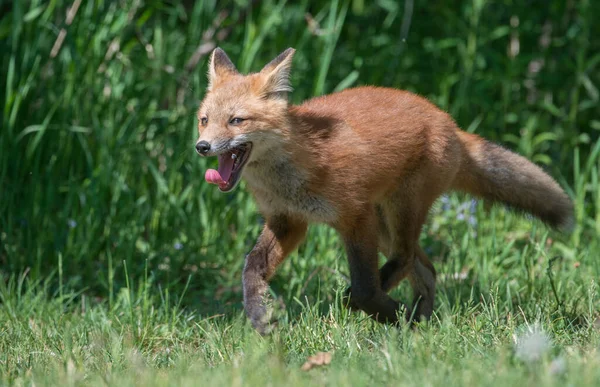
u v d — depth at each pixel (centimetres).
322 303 1102
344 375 718
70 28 1436
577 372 693
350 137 1013
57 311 1130
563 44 1772
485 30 1734
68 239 1316
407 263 1084
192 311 1154
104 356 894
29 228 1319
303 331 955
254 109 989
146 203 1430
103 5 1470
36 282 1192
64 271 1305
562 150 1675
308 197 1006
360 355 826
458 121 1678
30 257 1312
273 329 952
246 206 1438
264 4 1645
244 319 1094
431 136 1087
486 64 1834
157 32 1567
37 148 1370
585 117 1755
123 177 1402
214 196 1436
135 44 1594
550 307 1024
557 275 1166
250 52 1498
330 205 1005
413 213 1087
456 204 1505
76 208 1356
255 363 788
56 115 1409
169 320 1086
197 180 1424
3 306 1152
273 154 999
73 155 1437
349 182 1005
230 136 982
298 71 1666
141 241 1427
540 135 1673
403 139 1052
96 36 1445
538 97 1803
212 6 1596
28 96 1416
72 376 774
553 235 1428
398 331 965
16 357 917
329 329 962
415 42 1839
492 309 985
